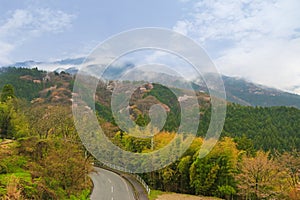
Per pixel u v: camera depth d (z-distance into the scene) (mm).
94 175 41250
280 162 32344
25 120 38031
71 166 27516
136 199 29812
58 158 26719
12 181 19703
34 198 20547
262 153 33312
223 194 33844
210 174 33375
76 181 27938
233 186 33156
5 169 23266
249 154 36750
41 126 36406
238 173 32812
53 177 25641
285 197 29078
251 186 30500
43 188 22125
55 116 37469
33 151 27984
